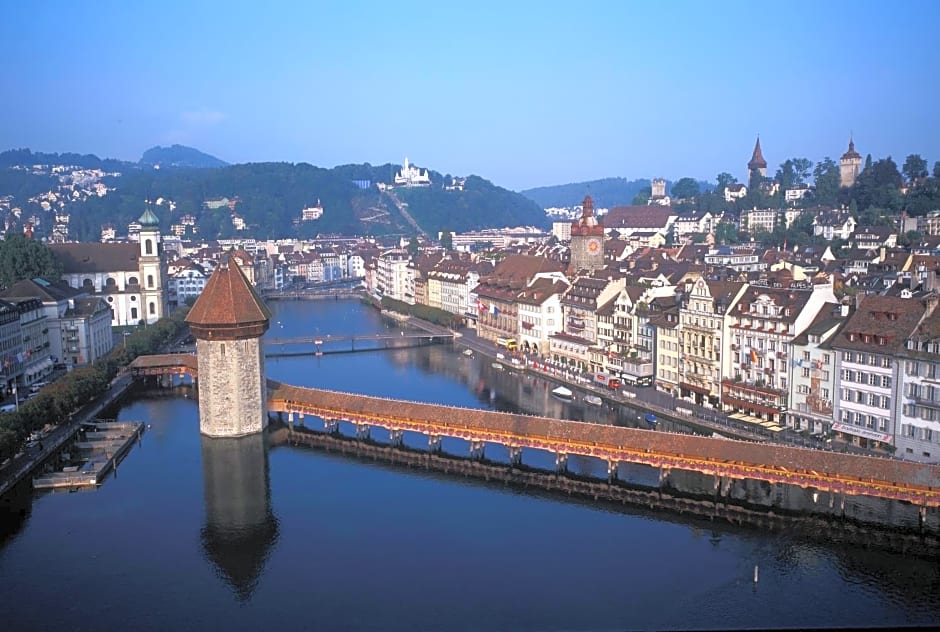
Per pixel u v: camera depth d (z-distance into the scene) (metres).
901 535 109.25
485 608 93.75
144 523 120.56
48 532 117.25
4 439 133.38
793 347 150.62
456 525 117.19
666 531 113.44
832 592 95.31
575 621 90.50
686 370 176.38
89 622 93.00
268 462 147.75
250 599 97.19
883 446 135.12
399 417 153.88
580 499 126.50
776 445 119.75
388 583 100.31
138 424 169.38
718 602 93.56
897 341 132.88
